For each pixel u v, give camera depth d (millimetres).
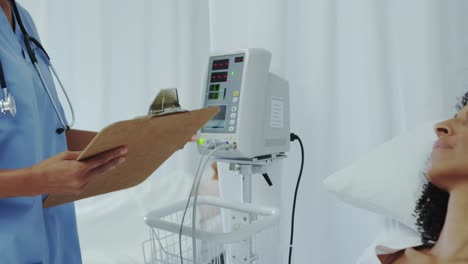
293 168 1311
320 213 1283
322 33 1239
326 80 1247
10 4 863
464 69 1087
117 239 1460
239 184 1338
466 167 785
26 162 718
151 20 1670
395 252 837
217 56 1026
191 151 1669
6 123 691
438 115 1098
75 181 587
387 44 1188
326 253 1285
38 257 753
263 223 799
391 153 898
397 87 1190
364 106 1215
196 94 1644
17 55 789
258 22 1256
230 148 950
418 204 823
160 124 581
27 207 733
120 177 731
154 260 879
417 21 1115
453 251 755
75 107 1680
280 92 1090
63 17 1648
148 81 1683
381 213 879
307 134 1285
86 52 1665
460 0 1091
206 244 837
